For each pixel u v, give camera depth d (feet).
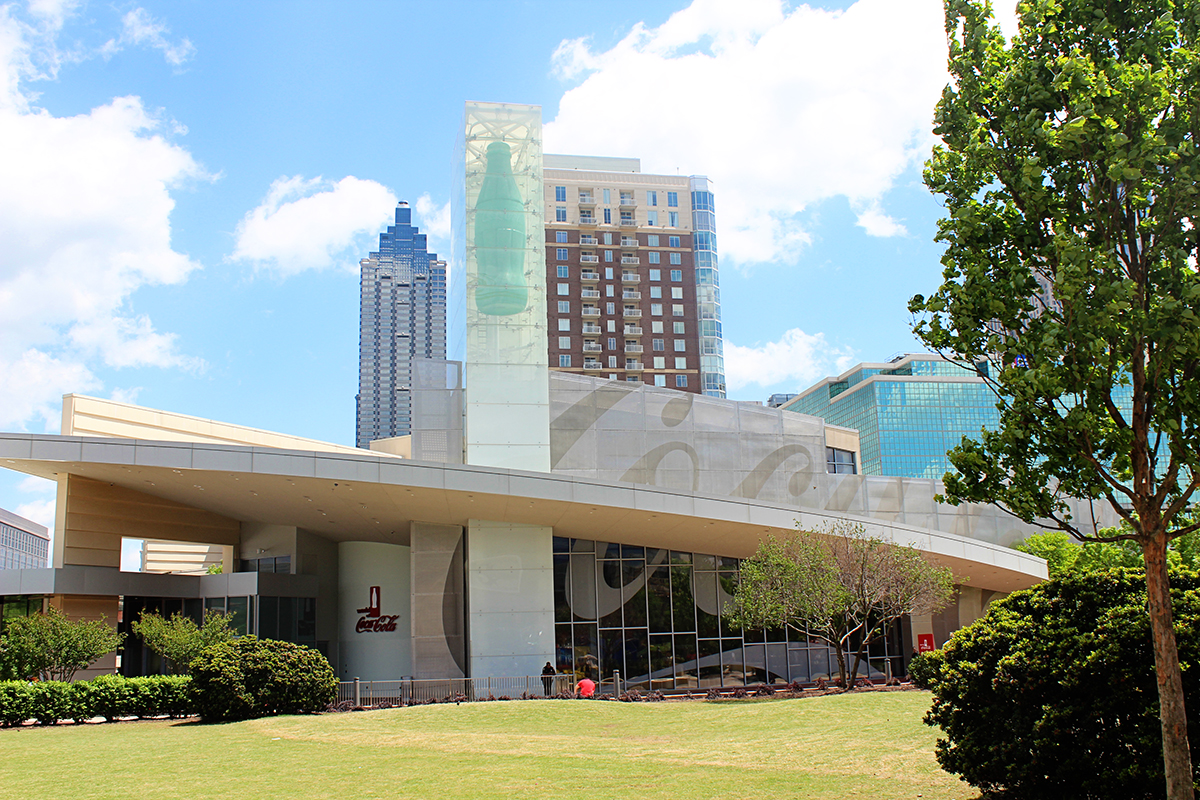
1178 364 28.09
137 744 64.95
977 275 30.71
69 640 95.76
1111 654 33.58
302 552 131.34
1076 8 29.40
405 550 136.26
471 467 98.32
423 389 126.41
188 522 131.95
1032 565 117.08
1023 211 30.99
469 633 111.96
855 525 103.04
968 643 39.34
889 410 401.70
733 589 122.11
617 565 119.85
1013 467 31.12
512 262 129.08
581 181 394.52
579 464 131.75
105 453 96.78
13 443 95.40
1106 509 161.58
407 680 103.71
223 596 122.93
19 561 495.00
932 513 153.58
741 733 63.62
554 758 54.03
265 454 96.48
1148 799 32.27
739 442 140.77
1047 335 28.02
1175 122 27.40
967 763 37.24
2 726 78.95
